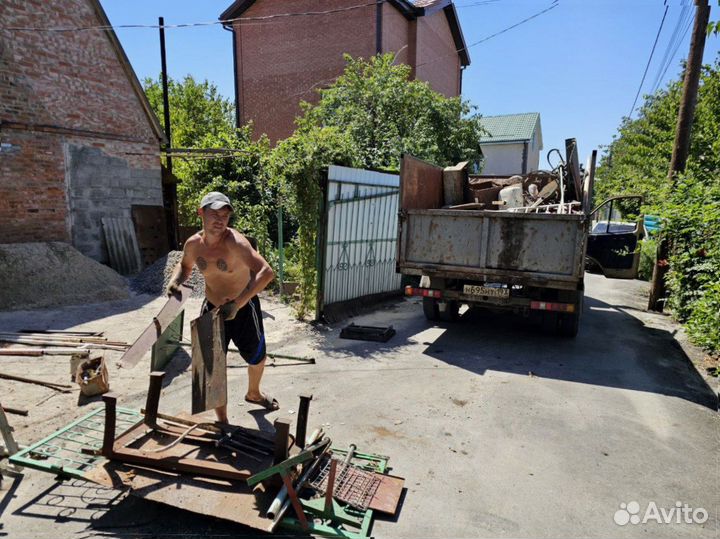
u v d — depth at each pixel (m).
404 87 14.55
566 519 2.72
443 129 14.84
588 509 2.82
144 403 4.16
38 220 9.21
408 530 2.60
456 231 6.01
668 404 4.39
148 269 9.82
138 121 10.96
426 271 6.24
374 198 8.42
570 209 6.70
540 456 3.41
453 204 7.97
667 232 7.41
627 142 22.23
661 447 3.57
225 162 12.19
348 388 4.66
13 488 2.90
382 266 9.12
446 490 2.98
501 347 6.14
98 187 10.22
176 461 2.69
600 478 3.15
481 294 6.07
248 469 2.68
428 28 19.73
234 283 3.31
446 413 4.11
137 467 2.75
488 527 2.64
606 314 8.39
